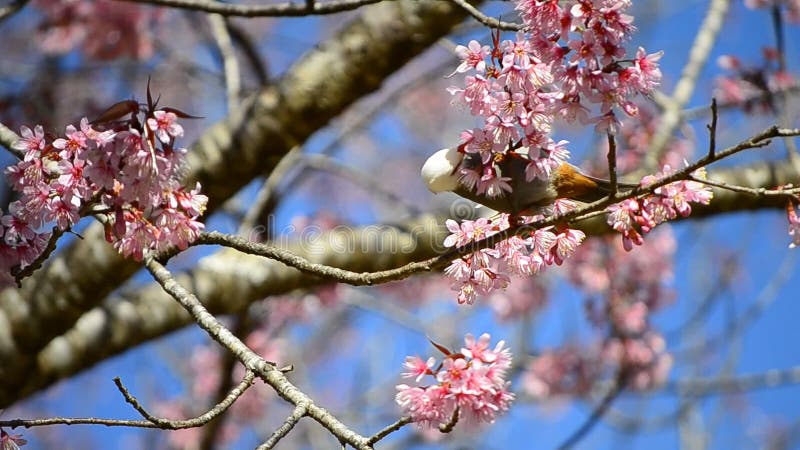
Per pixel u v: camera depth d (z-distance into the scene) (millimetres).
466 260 4352
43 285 6961
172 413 11109
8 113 10797
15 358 7027
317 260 7812
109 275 6910
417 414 3812
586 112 3992
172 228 4230
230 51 8656
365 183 9969
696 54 9680
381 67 7570
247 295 7707
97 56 10625
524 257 4297
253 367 4348
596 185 4578
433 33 7527
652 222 4246
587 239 9750
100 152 3936
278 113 7500
